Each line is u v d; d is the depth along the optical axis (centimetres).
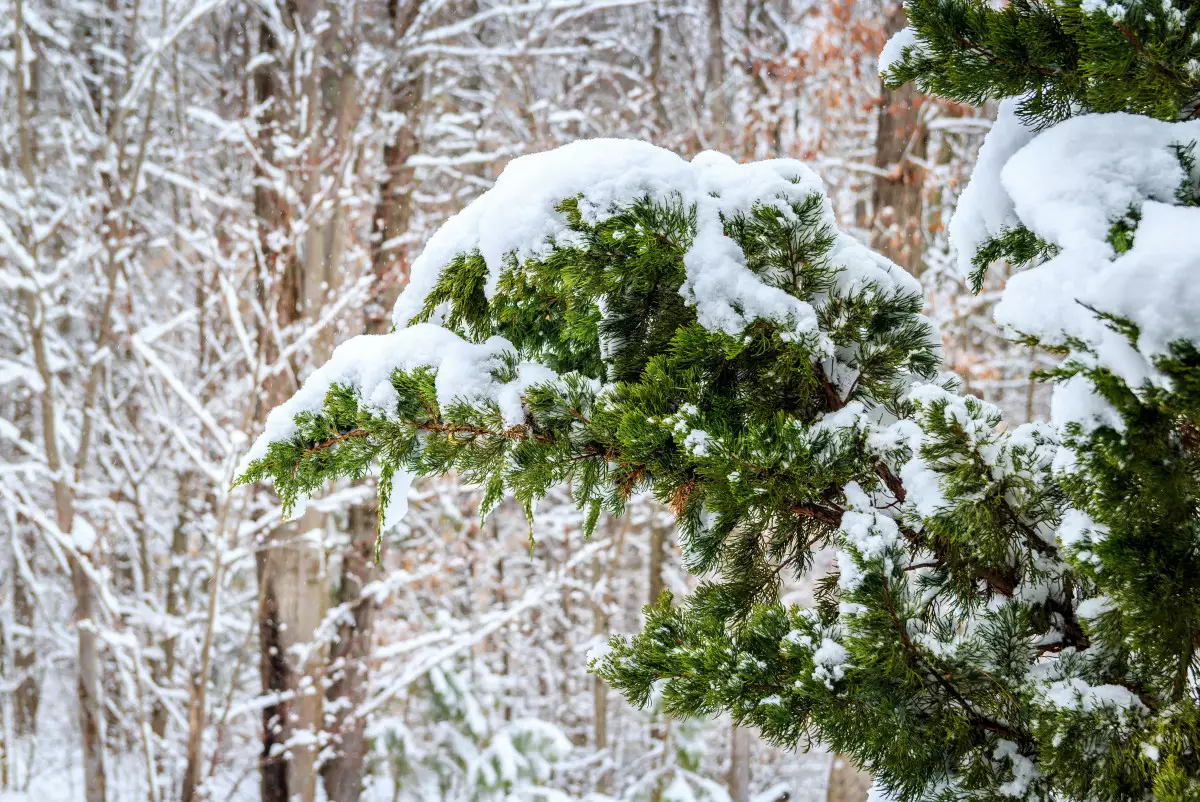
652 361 165
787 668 147
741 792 984
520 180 170
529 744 938
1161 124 136
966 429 146
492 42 1141
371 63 837
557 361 192
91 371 687
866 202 948
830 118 902
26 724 1403
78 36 937
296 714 747
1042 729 129
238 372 965
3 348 999
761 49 1106
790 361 160
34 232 670
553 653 1410
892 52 170
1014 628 145
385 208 888
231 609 1042
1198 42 132
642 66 1294
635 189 164
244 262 771
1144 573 119
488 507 169
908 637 138
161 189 1041
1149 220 119
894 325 175
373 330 873
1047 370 120
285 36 758
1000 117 164
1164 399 109
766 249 169
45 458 684
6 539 1066
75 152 823
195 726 646
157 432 964
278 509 673
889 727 134
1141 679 136
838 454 153
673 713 156
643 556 1462
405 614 1127
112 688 962
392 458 166
